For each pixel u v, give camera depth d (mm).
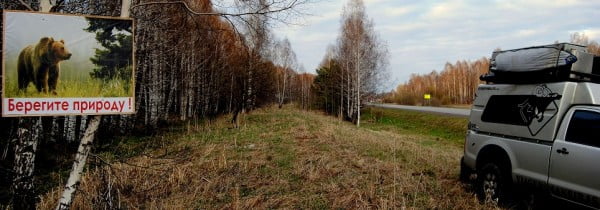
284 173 9773
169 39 14969
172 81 25672
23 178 5648
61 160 12477
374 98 42312
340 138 15477
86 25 5645
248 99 28766
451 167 10750
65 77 5555
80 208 6848
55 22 5508
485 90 8461
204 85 31000
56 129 15664
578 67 6598
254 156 11859
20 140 5656
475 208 7172
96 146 13883
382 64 42531
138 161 10578
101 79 5715
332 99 47312
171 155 12391
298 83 82062
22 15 5375
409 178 8992
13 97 5359
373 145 14234
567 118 6355
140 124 22719
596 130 5848
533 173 6762
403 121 36469
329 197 7852
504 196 7320
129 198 7715
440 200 7590
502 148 7531
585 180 5777
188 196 7848
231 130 19734
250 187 8648
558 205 6340
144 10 8781
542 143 6676
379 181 8781
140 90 19734
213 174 9531
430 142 20688
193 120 27234
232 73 25172
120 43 5805
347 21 38594
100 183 7246
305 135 16250
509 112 7613
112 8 9695
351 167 10258
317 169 9797
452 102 81188
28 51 5402
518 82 7551
